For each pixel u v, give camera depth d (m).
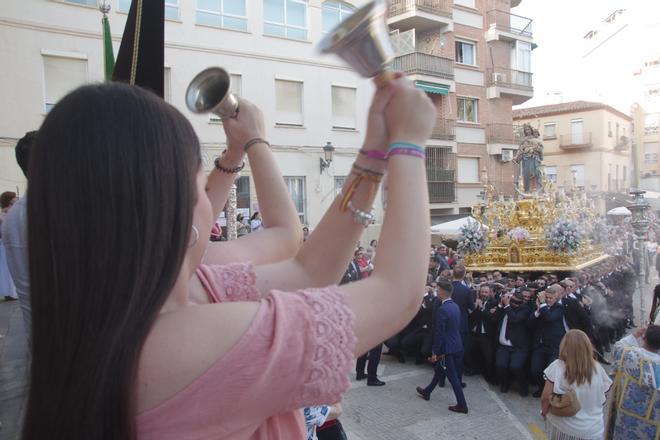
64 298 0.79
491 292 8.80
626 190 31.44
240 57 18.09
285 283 1.22
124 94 0.86
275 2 18.84
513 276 13.73
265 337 0.80
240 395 0.78
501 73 27.86
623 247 17.06
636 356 4.36
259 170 1.56
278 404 0.81
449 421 6.83
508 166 28.30
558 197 15.70
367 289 0.88
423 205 0.90
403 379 8.60
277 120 19.00
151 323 0.79
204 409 0.78
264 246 1.49
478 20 27.33
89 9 14.96
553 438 4.63
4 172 13.97
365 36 0.91
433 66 24.61
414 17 24.28
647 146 25.84
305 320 0.82
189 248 0.97
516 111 42.03
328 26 20.16
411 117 0.92
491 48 27.69
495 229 15.14
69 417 0.76
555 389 4.54
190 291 1.17
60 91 14.74
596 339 9.87
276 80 18.98
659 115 19.67
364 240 17.59
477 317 8.83
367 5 0.92
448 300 7.43
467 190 26.42
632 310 12.59
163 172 0.83
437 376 7.53
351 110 20.56
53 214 0.80
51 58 14.61
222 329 0.81
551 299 7.74
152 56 2.50
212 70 1.51
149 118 0.85
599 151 38.16
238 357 0.78
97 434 0.75
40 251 0.82
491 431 6.52
